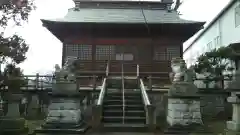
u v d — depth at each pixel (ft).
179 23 62.80
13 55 39.73
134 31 67.00
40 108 53.01
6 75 35.65
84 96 48.39
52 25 63.16
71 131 35.22
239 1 75.10
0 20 38.47
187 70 39.06
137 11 75.61
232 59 52.39
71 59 40.45
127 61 67.82
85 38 68.49
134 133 35.81
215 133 35.06
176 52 68.44
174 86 37.88
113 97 46.19
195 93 37.52
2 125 32.53
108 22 62.44
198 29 65.05
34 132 35.37
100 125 37.27
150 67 67.41
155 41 68.85
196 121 36.55
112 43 68.49
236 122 26.35
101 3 79.15
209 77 53.52
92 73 65.57
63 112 37.37
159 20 66.23
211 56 57.52
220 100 49.85
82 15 70.03
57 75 39.04
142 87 46.21
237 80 27.30
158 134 35.29
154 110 37.73
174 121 36.60
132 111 41.24
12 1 37.06
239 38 75.10
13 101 34.04
